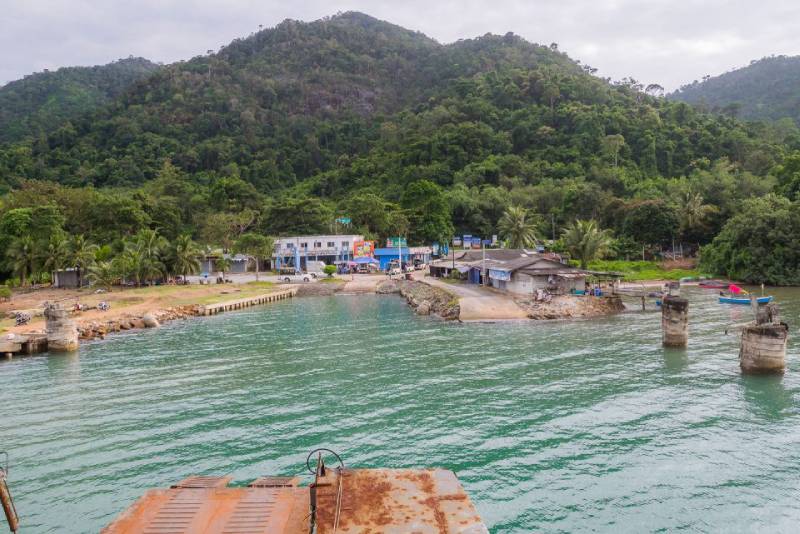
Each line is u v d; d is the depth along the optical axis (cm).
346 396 3180
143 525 1077
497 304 6353
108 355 4603
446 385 3344
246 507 1146
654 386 3256
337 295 9131
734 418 2720
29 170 17888
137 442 2567
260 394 3275
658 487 2055
